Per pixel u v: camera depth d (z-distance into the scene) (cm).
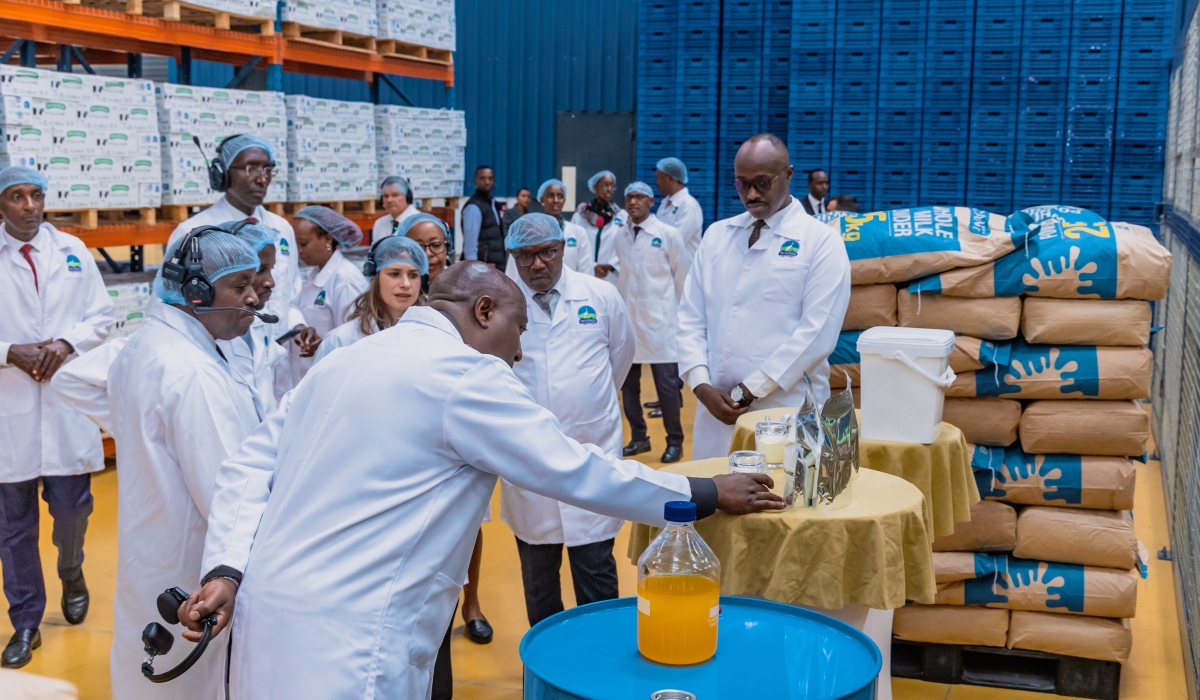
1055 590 345
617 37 1097
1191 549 369
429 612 188
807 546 233
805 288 353
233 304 240
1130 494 342
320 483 183
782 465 273
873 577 235
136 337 242
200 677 244
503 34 1119
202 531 240
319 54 702
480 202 852
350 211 762
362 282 436
